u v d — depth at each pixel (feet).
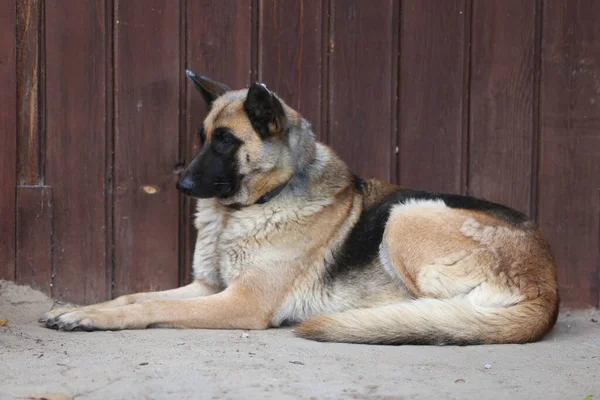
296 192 11.92
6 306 11.99
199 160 11.75
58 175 12.16
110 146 12.23
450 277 11.72
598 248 12.69
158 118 12.26
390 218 11.98
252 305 11.76
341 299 11.93
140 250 12.31
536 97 12.60
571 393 10.30
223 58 12.32
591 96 12.63
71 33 12.10
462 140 12.57
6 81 12.01
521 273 11.65
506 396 10.23
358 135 12.50
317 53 12.41
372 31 12.45
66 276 12.19
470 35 12.53
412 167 12.55
